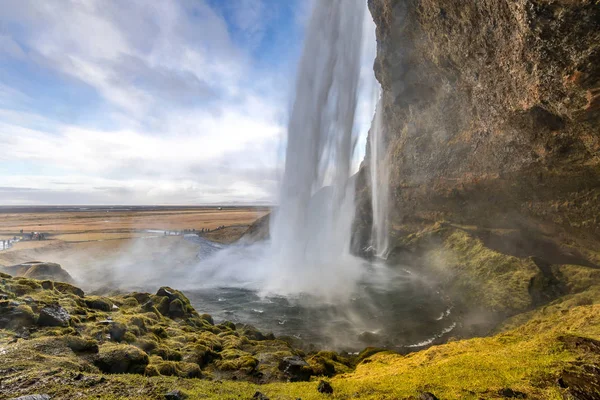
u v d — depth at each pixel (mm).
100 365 9773
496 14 19781
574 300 19219
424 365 11938
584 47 14281
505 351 11297
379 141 54062
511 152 27406
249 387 10008
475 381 8961
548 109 20391
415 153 41812
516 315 20703
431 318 23828
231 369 12344
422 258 36656
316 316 25188
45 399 7008
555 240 26953
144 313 17344
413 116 41938
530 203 28344
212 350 14055
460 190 35125
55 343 10094
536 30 15727
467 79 28297
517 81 21203
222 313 25938
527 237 29078
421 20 29969
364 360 16281
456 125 34469
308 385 10492
